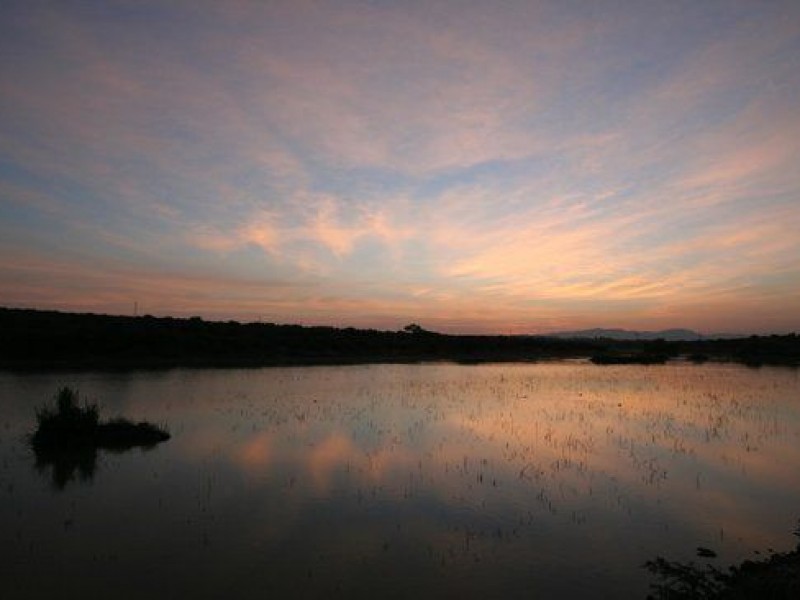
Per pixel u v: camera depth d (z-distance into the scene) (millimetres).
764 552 10789
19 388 32000
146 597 8953
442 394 32500
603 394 33094
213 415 24391
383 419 23859
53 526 11836
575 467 16484
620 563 10305
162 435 19844
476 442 19625
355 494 14000
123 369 43594
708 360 69688
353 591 9242
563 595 9148
